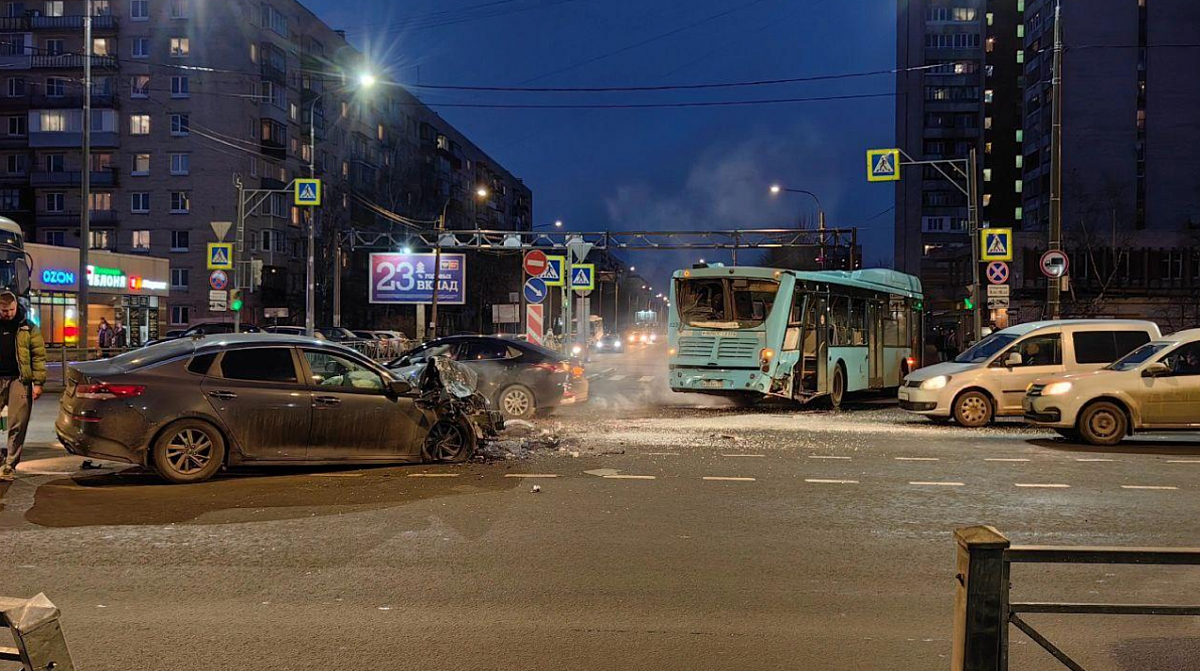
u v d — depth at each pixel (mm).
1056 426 13359
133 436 9148
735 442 13109
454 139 100062
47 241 61781
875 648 4785
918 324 26125
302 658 4570
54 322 41406
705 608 5445
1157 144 65875
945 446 13000
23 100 60969
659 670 4457
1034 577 6152
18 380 9508
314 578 5996
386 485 9320
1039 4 73000
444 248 44188
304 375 9945
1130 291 47031
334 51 73312
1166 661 4613
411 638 4875
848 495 9070
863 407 21031
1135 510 8438
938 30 93938
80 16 61188
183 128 60250
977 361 16438
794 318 18703
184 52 60062
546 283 23625
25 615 2182
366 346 36094
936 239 93625
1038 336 16188
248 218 60844
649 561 6492
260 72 62031
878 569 6336
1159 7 66125
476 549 6773
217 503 8359
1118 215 63688
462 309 80750
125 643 4762
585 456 11398
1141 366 13352
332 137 71375
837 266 51000
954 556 6707
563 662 4547
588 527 7527
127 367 9453
